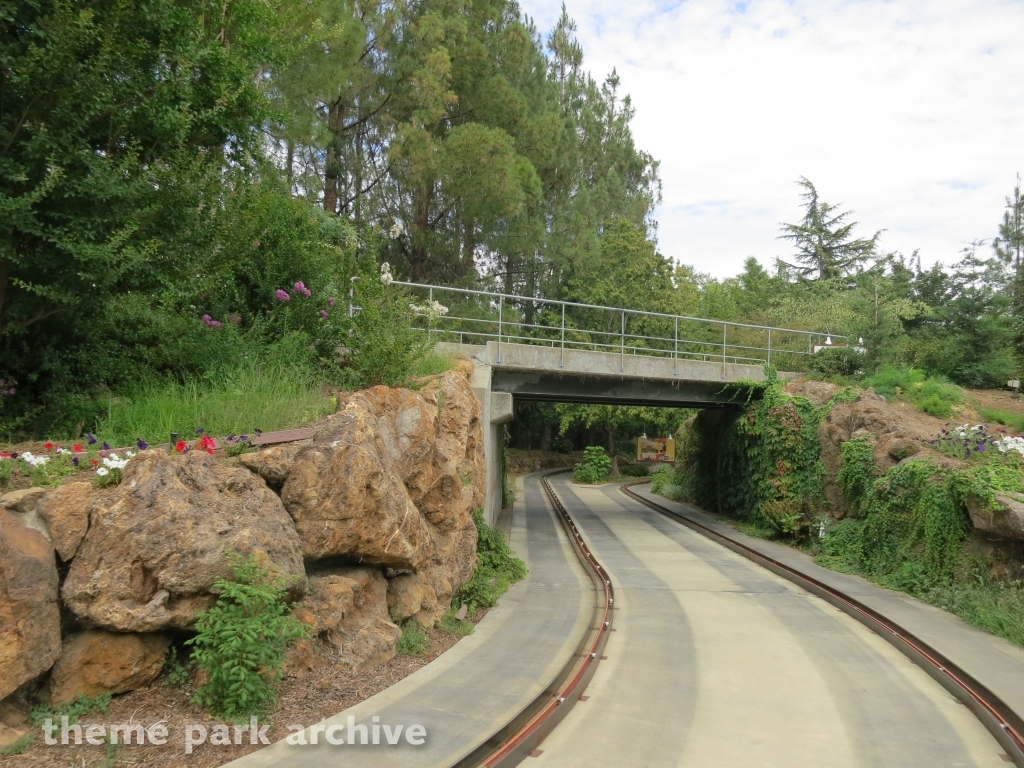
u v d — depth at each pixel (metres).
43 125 7.14
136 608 5.21
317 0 13.29
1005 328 23.34
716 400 22.31
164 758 4.73
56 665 5.03
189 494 5.76
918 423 16.95
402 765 4.95
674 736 6.56
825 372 22.66
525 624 9.81
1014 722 6.77
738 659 9.03
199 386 9.12
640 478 44.44
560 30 43.81
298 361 10.50
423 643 8.00
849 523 16.30
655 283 37.78
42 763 4.44
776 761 6.11
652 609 11.59
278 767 4.77
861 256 50.47
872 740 6.64
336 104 23.27
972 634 9.95
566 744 6.30
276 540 6.10
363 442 7.29
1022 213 38.25
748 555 17.42
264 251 11.88
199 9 9.73
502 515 23.98
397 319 11.32
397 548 7.45
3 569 4.64
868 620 10.92
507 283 33.88
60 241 7.12
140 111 8.48
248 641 5.27
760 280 55.09
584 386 20.56
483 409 16.20
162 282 8.44
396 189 25.72
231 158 10.38
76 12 7.78
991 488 11.67
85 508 5.35
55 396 8.19
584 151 41.53
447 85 24.89
